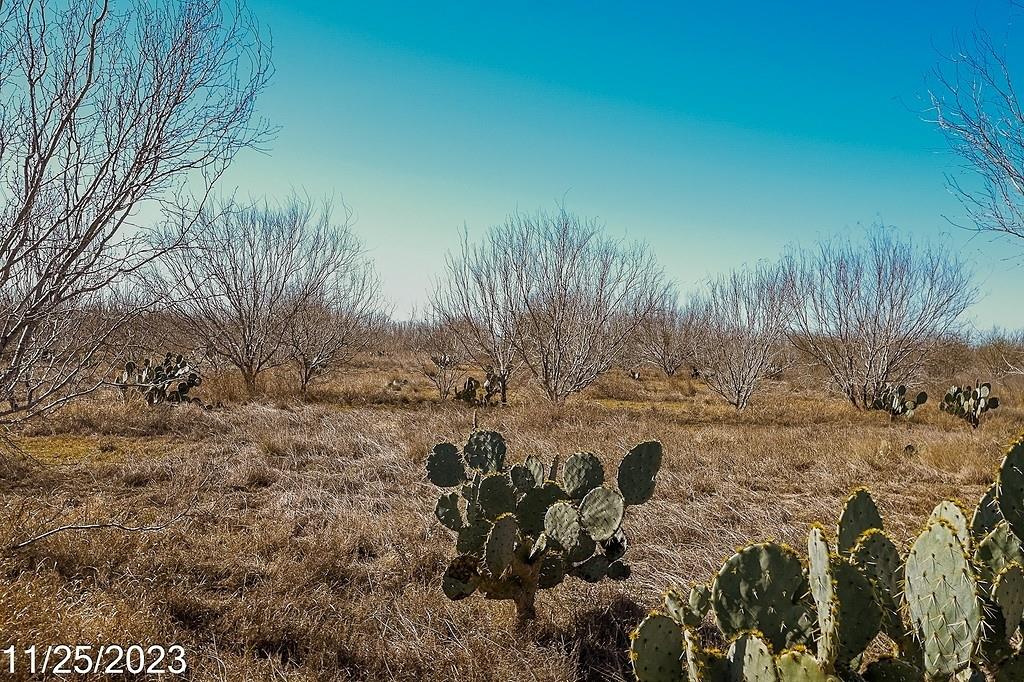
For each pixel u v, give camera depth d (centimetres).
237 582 386
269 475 626
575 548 338
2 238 323
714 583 220
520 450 760
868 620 197
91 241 346
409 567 415
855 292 1584
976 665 193
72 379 376
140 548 407
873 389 1561
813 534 195
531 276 1338
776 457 763
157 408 909
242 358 1317
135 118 345
